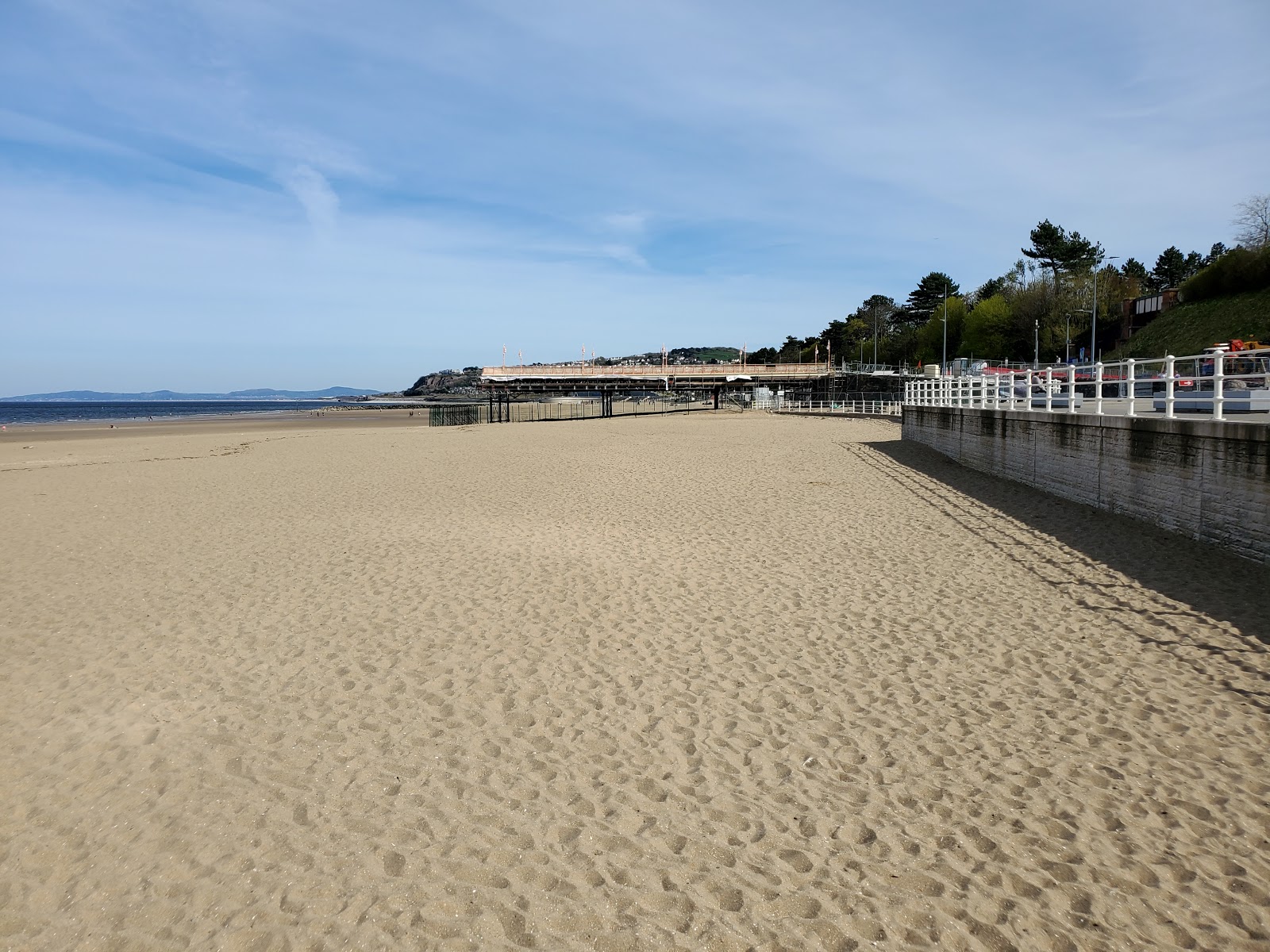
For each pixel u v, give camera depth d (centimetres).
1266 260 6059
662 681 744
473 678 752
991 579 1082
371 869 463
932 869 464
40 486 2167
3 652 824
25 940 408
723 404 9638
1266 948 396
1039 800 535
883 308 13562
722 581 1098
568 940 405
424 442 3741
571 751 609
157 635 875
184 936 409
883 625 901
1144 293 8538
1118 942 403
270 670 770
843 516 1588
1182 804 525
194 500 1852
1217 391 1180
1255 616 864
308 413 13000
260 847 485
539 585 1070
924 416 2973
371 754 603
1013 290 8769
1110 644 817
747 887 448
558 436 3984
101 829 506
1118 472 1415
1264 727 626
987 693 709
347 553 1264
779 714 673
